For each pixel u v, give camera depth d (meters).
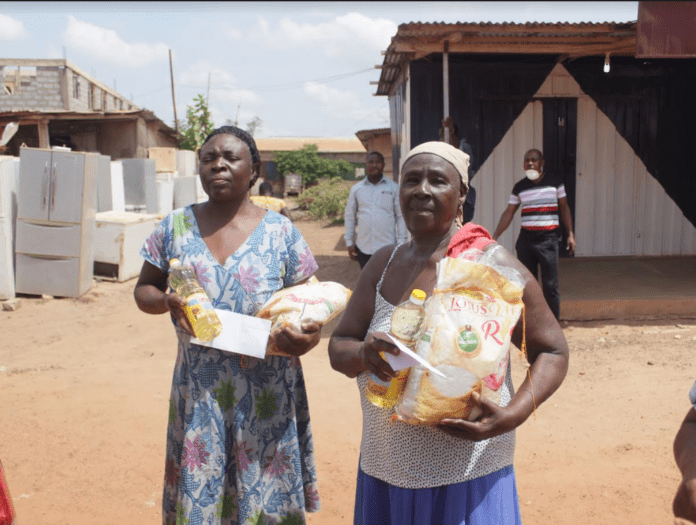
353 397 5.48
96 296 9.75
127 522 3.55
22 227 9.51
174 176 18.98
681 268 9.41
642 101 10.14
